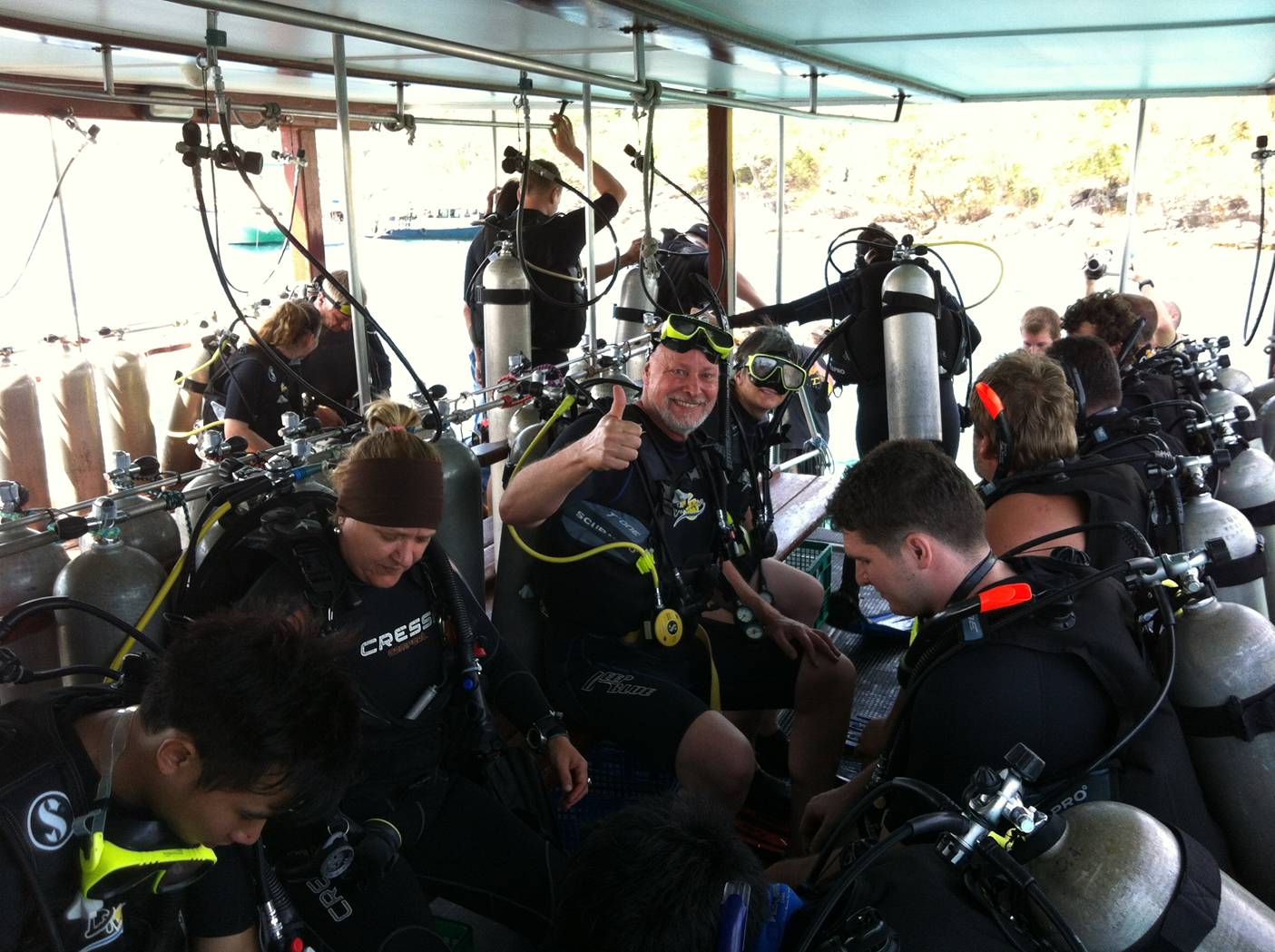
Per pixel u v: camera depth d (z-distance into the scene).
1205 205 7.79
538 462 2.17
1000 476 2.01
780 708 2.57
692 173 8.79
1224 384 3.67
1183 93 4.66
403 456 1.65
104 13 2.67
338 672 1.06
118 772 1.01
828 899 0.99
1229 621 1.55
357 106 5.36
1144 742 1.36
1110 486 1.91
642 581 2.32
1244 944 1.04
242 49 3.42
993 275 8.12
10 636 1.78
